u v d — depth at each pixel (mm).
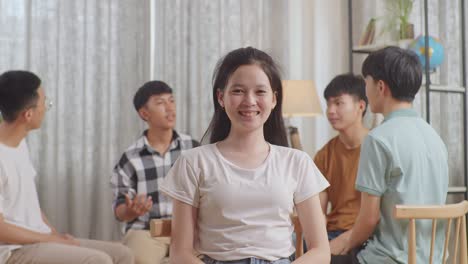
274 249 1546
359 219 2006
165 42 4004
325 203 2535
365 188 1978
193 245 1630
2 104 2400
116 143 3918
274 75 1652
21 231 2322
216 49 4105
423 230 2012
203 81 4090
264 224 1547
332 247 2186
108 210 3883
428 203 2010
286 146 1771
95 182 3893
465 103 3766
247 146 1628
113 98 3922
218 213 1557
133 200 2807
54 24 3801
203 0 4086
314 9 4391
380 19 3830
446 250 1838
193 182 1596
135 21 3955
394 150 1969
